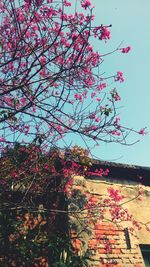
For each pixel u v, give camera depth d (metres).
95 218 5.98
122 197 6.41
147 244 6.16
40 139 5.29
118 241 5.93
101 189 6.49
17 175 5.69
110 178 6.77
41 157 6.09
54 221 5.88
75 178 6.33
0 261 4.89
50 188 6.35
